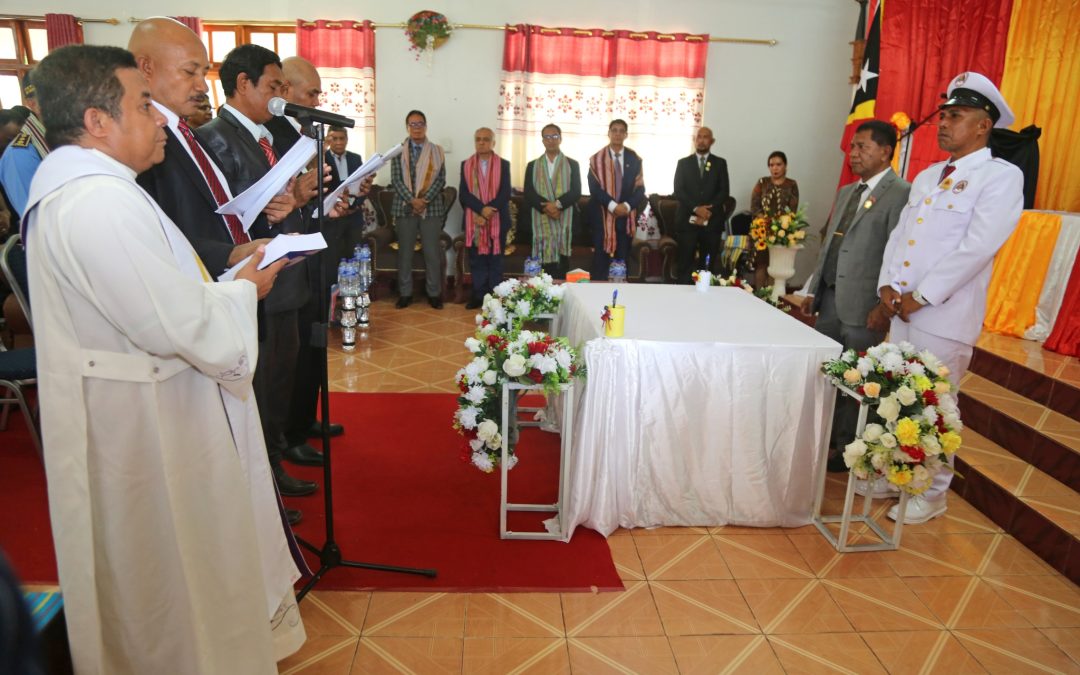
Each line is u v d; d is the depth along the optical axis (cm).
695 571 242
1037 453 301
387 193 644
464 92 664
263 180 185
